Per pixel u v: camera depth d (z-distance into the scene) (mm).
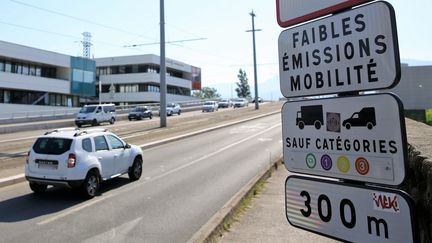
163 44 31250
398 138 1921
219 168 13539
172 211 7820
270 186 9867
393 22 1986
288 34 2609
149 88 73125
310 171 2398
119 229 6633
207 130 28297
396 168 1925
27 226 6809
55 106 55844
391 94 1964
